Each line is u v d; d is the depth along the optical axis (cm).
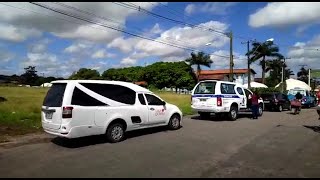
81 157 882
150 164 801
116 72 14100
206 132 1334
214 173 721
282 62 6944
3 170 752
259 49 5797
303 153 945
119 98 1148
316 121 1803
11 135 1241
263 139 1172
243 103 1902
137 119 1204
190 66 10344
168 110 1369
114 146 1036
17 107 2214
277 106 2575
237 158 867
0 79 17275
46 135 1251
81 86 1049
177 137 1205
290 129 1452
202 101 1805
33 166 788
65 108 999
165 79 10462
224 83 1803
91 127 1048
